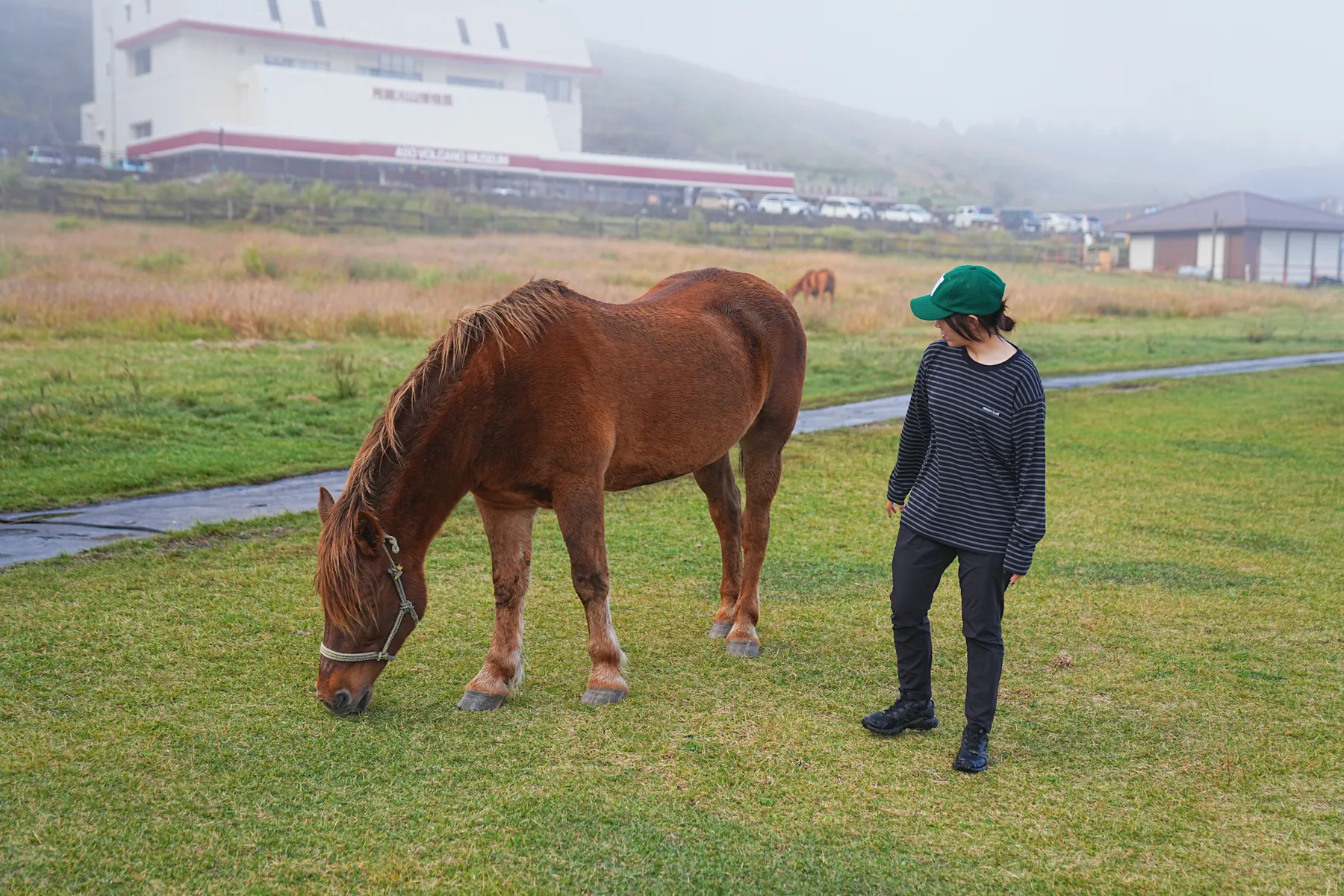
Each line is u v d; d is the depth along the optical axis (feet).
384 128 183.32
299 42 191.83
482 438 12.32
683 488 25.88
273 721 12.36
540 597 17.46
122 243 91.15
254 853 9.57
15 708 12.48
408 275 76.43
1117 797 10.94
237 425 31.53
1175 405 40.50
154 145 175.83
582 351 12.91
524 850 9.70
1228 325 80.07
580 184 194.18
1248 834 10.23
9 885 8.94
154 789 10.64
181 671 13.76
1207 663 14.80
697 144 464.65
